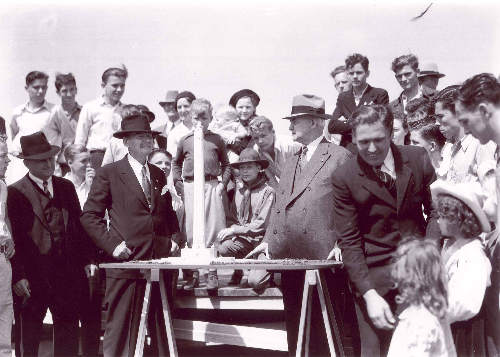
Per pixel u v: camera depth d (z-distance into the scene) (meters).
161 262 6.88
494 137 5.23
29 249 7.53
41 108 11.21
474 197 5.49
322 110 7.19
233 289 7.93
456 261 5.50
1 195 7.30
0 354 7.11
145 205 7.49
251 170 8.53
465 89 5.23
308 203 6.90
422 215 6.03
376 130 5.71
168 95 12.09
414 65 9.77
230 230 8.28
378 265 5.90
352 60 9.44
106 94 10.73
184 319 8.31
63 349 7.66
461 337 5.82
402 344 5.00
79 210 7.89
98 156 10.32
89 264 7.85
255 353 8.61
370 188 5.86
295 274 6.93
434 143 8.17
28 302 7.54
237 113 10.43
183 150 9.38
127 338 7.21
